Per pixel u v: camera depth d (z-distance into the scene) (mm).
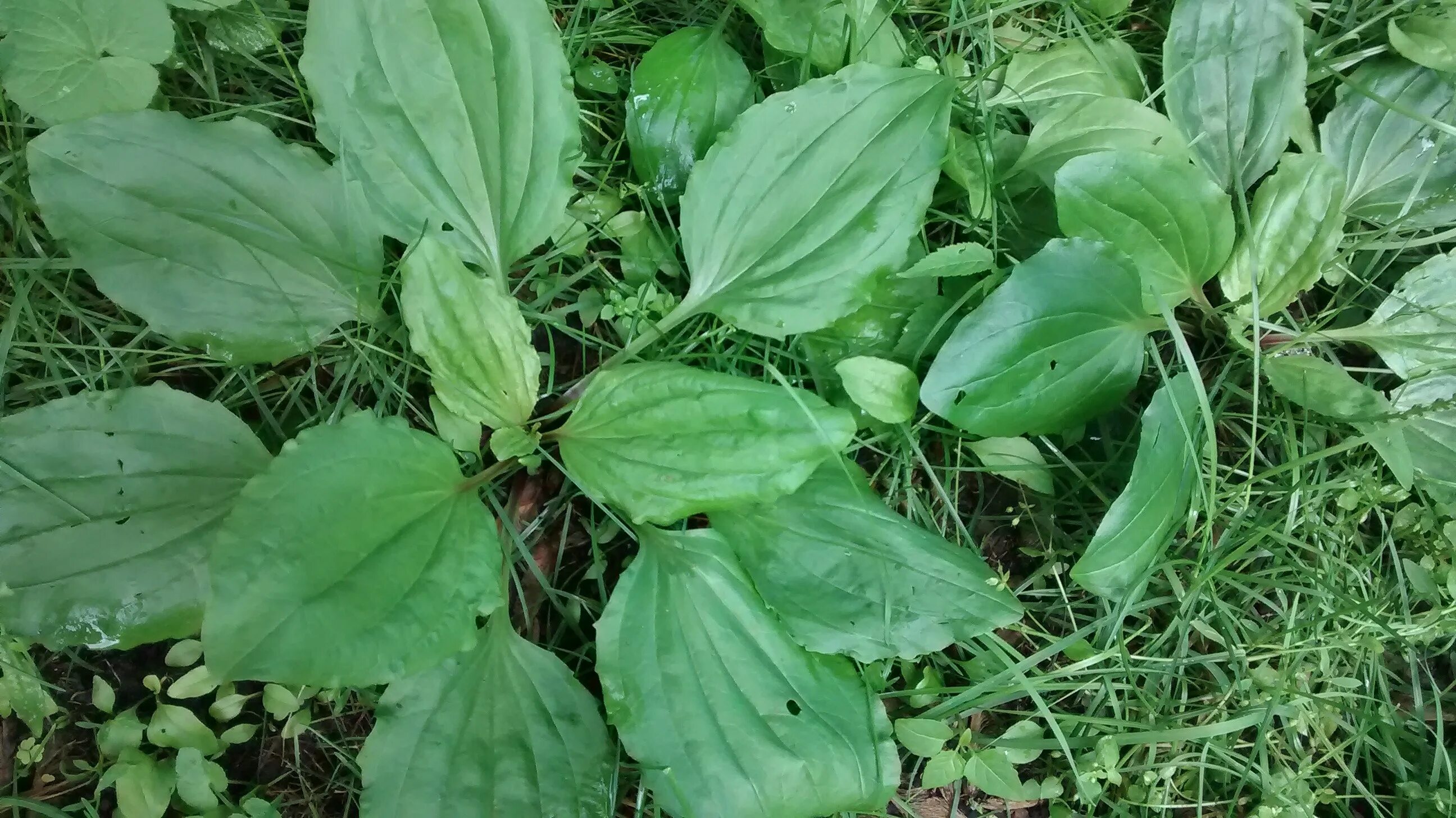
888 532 400
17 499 366
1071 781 431
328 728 404
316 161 394
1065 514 451
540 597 419
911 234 404
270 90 431
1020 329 399
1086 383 416
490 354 381
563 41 443
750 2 425
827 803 381
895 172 403
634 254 432
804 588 396
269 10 421
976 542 452
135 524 375
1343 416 429
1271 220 447
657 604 393
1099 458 452
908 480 432
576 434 392
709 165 403
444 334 373
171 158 380
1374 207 471
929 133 402
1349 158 473
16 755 385
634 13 456
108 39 386
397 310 415
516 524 416
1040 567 439
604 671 384
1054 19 483
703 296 414
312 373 409
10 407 400
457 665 383
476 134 397
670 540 398
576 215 433
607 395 389
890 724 401
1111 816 429
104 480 374
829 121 403
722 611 394
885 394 407
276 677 322
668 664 387
